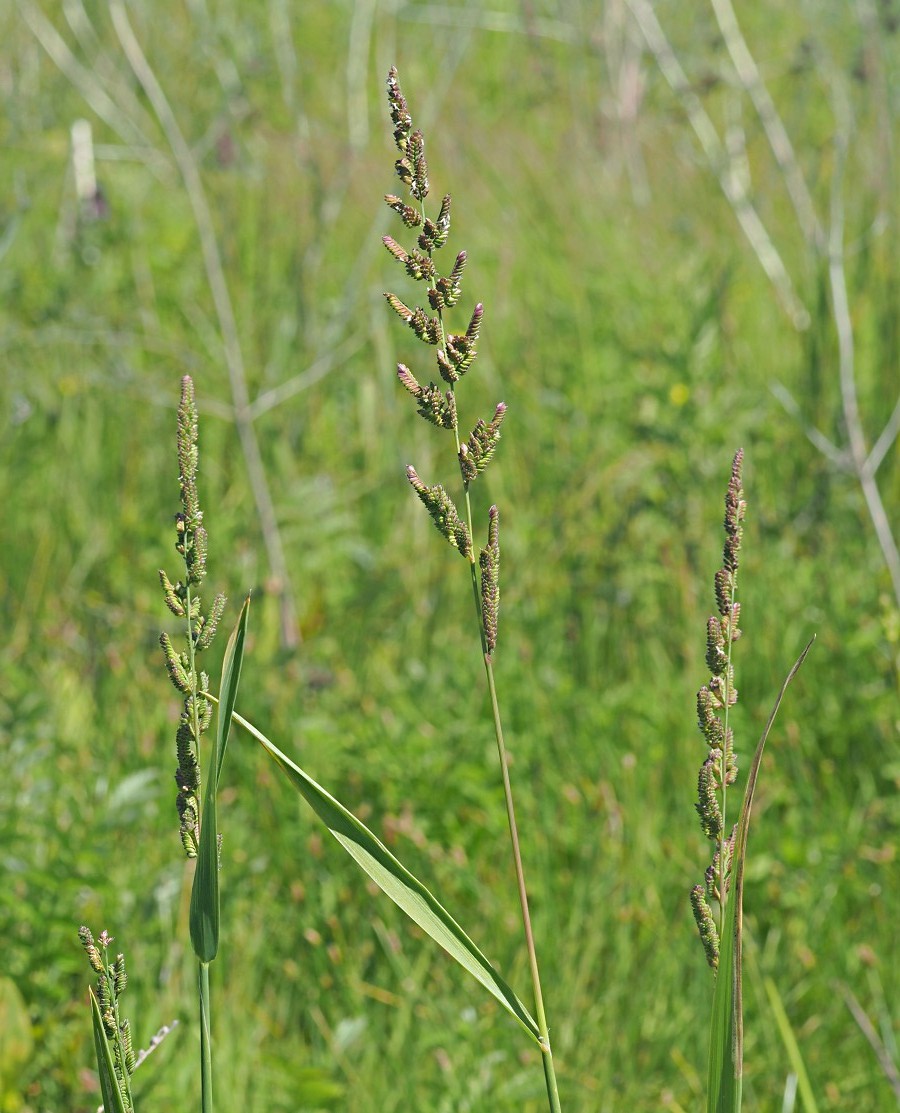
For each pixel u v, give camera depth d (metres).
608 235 6.31
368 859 1.45
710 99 7.38
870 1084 2.78
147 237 6.26
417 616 4.26
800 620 3.93
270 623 4.26
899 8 6.92
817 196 6.12
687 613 4.00
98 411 5.20
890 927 3.09
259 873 3.27
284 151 6.53
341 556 4.60
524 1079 2.68
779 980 2.99
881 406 4.94
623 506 4.60
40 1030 2.78
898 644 3.36
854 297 5.39
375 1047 2.83
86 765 3.53
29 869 2.94
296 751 3.55
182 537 1.48
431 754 3.42
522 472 4.96
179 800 1.49
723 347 5.23
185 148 5.11
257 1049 2.83
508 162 6.92
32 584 4.52
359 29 6.97
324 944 3.15
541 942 3.04
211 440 5.16
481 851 3.30
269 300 5.72
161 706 3.82
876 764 3.59
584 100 7.79
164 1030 1.70
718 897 1.44
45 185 6.79
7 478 5.00
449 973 3.02
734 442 4.67
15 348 5.57
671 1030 2.87
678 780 3.51
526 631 4.11
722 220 6.36
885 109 5.99
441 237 1.40
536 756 3.48
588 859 3.22
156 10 7.48
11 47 7.36
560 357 5.39
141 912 3.04
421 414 1.40
